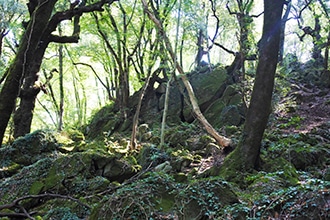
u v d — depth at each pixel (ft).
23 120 35.88
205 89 45.96
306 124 34.30
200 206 15.14
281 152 24.43
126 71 50.80
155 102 50.60
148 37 47.83
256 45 33.09
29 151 30.86
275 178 19.21
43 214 19.34
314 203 13.04
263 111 22.49
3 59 43.37
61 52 58.44
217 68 48.24
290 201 14.07
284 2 22.56
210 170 23.57
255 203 15.03
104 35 48.91
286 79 46.39
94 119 58.59
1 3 30.32
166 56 33.42
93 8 28.43
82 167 23.67
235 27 46.73
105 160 24.29
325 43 42.32
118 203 14.90
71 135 37.83
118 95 55.62
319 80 48.11
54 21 26.22
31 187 22.41
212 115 41.68
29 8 22.03
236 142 27.17
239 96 41.11
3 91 14.97
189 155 28.58
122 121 50.24
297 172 22.06
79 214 19.04
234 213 14.39
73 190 22.06
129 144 33.30
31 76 35.22
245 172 21.66
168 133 37.06
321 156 24.44
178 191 15.76
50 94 69.62
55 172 23.52
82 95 86.43
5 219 17.94
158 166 24.72
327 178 18.94
